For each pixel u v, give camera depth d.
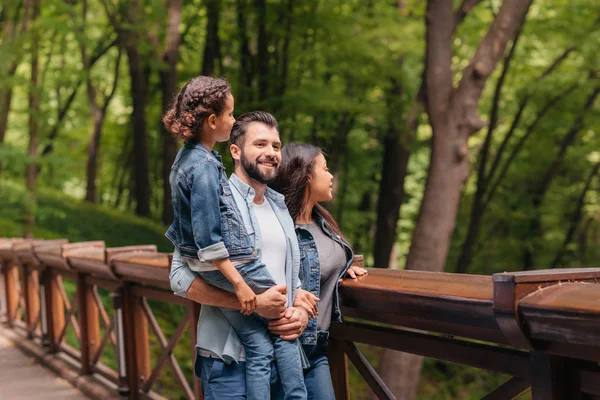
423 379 14.52
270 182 2.65
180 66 21.19
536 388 1.93
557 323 1.70
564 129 17.80
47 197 18.78
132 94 19.69
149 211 20.39
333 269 2.59
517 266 20.67
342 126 17.14
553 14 14.63
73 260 5.25
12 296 7.99
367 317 2.58
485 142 17.81
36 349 6.60
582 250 21.61
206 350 2.46
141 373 4.57
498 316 1.84
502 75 16.48
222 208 2.30
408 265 10.71
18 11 16.41
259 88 15.53
